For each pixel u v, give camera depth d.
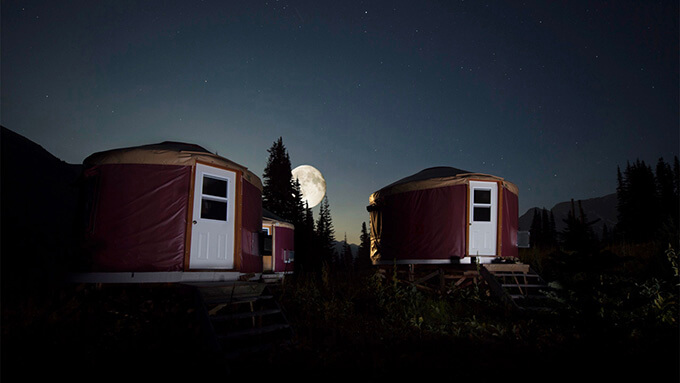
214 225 8.42
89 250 7.76
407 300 9.88
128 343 5.75
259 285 7.34
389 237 13.02
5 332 5.50
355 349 6.30
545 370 5.05
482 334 7.29
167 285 7.67
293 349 5.92
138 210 7.86
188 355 5.56
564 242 5.29
